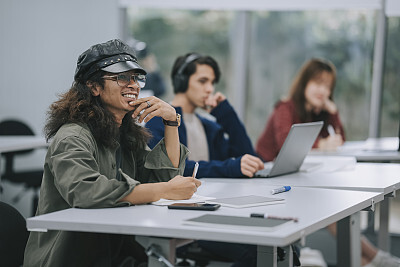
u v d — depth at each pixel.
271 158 4.18
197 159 3.03
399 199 5.45
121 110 2.02
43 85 5.78
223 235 1.37
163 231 1.42
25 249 1.88
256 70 6.18
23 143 3.83
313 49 6.01
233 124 3.21
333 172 2.85
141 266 2.05
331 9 5.92
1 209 1.95
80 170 1.71
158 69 6.14
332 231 3.54
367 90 5.94
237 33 6.12
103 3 5.85
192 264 3.19
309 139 2.78
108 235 1.81
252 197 1.92
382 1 5.78
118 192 1.71
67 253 1.75
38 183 4.57
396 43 5.86
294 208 1.75
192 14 6.10
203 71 3.04
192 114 3.11
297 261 1.97
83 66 1.95
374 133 5.98
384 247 3.54
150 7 6.06
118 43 1.99
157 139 2.70
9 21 5.68
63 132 1.84
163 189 1.80
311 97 4.21
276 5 5.84
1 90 5.66
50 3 5.77
